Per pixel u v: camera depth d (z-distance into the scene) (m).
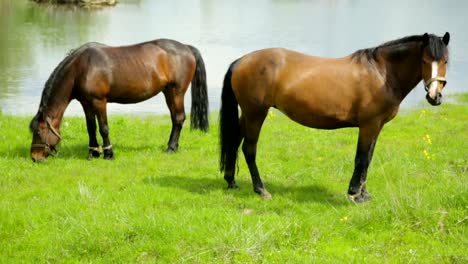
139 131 12.20
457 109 14.86
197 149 10.78
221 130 7.95
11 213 6.95
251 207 7.48
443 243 5.90
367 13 48.12
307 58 7.35
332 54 26.41
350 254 5.73
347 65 7.15
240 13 47.97
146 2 57.81
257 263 5.52
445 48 6.60
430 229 6.16
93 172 9.13
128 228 6.20
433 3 58.78
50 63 23.55
